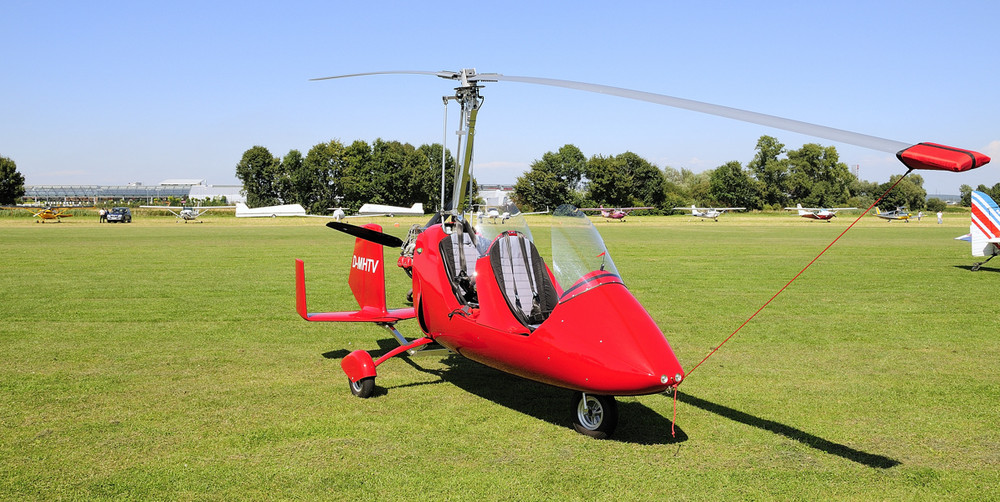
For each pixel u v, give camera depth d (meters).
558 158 75.81
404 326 8.96
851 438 4.71
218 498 3.68
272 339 7.98
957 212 86.12
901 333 8.34
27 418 5.01
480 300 5.29
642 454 4.39
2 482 3.86
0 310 9.71
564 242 4.94
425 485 3.87
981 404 5.48
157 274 14.14
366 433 4.76
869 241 26.67
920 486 3.91
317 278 13.59
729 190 84.94
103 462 4.18
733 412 5.29
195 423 4.93
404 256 7.07
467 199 6.41
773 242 25.84
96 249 20.67
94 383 5.98
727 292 11.84
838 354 7.25
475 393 5.83
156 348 7.41
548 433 4.80
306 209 75.81
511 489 3.82
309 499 3.68
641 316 4.53
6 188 69.88
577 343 4.48
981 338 8.05
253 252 19.95
